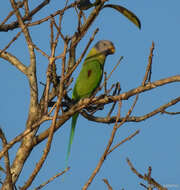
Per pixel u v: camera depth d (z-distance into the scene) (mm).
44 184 7672
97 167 6973
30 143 11703
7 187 9266
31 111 12406
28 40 11531
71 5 9016
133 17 8602
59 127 11492
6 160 8672
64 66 6930
